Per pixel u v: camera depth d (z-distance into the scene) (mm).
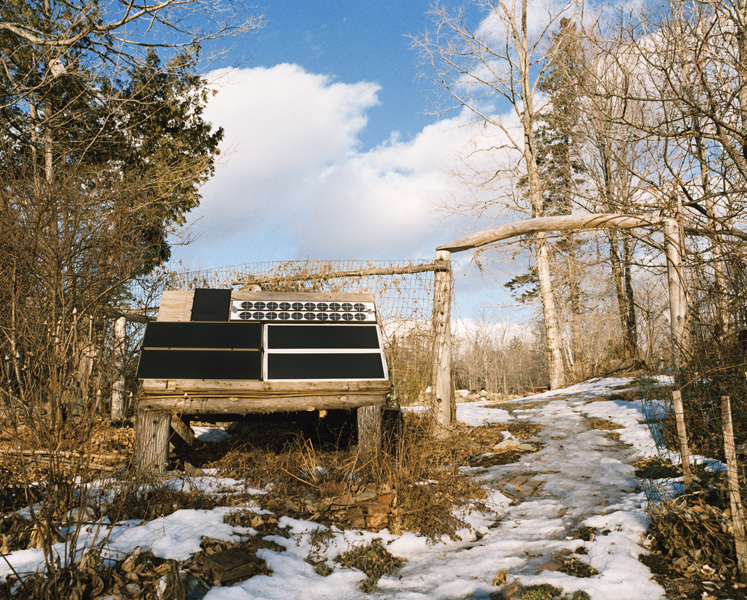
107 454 6773
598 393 13250
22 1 12984
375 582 4254
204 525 4746
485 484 6781
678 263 6871
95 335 8055
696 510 4578
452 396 9414
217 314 7605
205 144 16062
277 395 6863
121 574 3742
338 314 7938
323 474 6602
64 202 7367
